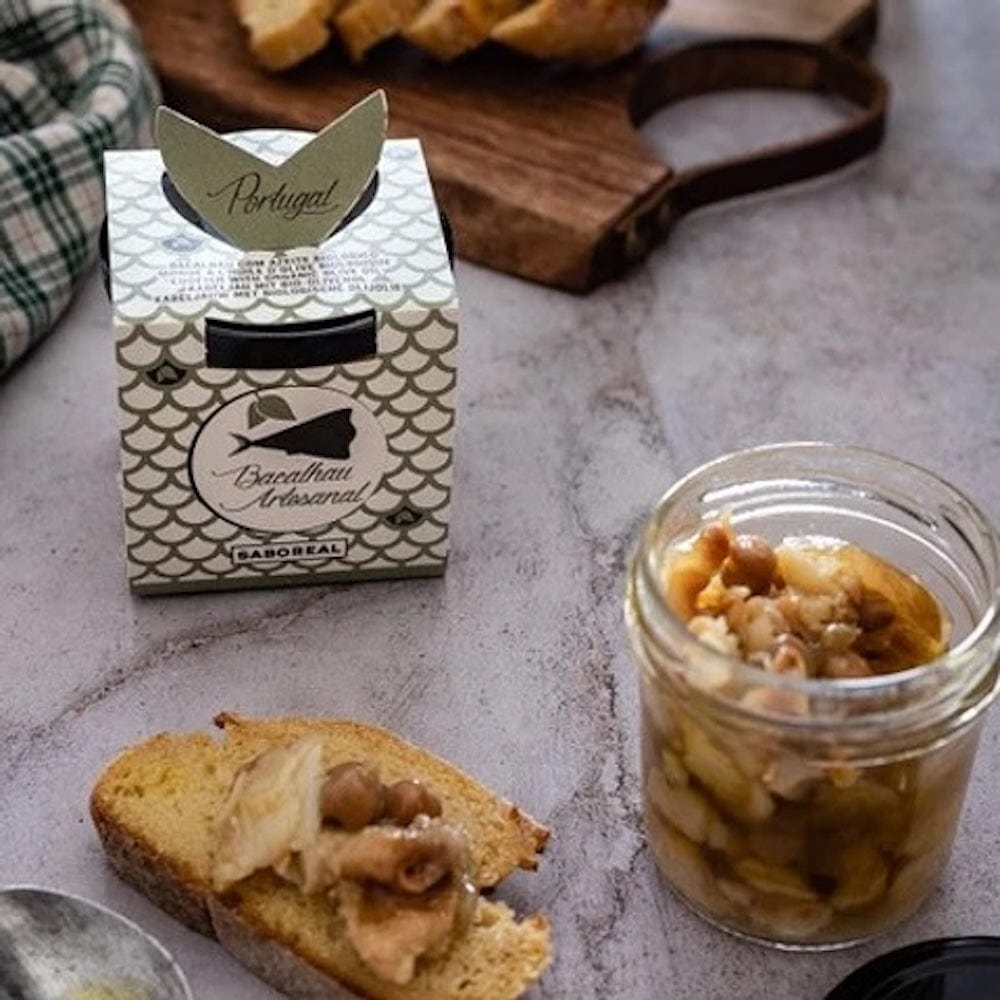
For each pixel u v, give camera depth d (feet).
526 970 1.92
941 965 1.95
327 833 1.94
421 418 2.18
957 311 2.67
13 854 2.05
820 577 1.95
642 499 2.41
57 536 2.34
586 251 2.63
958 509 1.98
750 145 2.89
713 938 2.01
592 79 2.85
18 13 2.68
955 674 1.85
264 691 2.19
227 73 2.80
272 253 2.17
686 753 1.92
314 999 1.94
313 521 2.23
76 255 2.56
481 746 2.15
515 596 2.29
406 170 2.27
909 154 2.91
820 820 1.89
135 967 1.89
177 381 2.12
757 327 2.63
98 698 2.18
